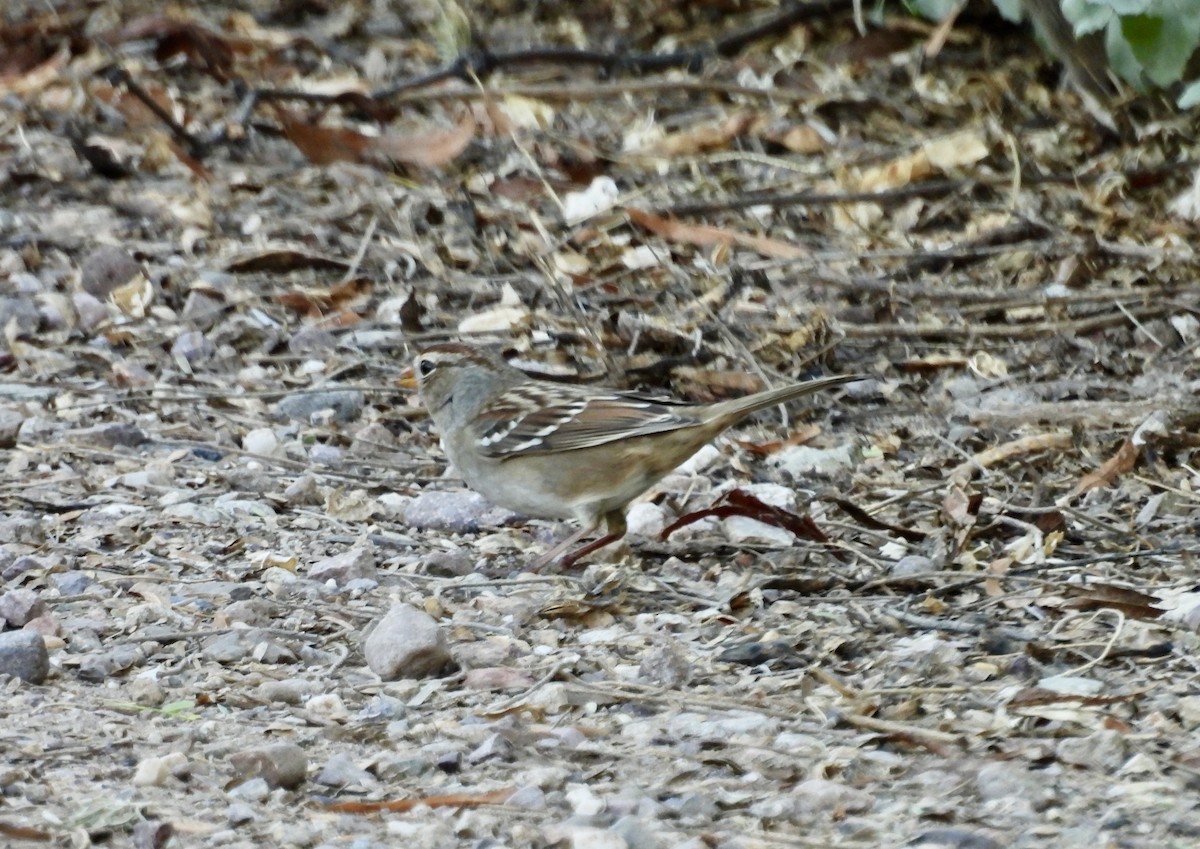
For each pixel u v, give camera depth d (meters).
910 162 16.47
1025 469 11.41
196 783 6.70
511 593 9.31
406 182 16.70
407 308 13.66
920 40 19.67
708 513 9.94
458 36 19.28
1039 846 6.09
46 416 12.24
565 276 14.45
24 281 14.42
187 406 12.59
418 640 7.98
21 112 17.83
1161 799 6.49
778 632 8.62
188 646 8.31
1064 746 6.99
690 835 6.18
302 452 11.80
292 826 6.20
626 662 8.27
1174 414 11.84
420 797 6.57
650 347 13.44
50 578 9.20
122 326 13.88
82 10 20.52
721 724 7.35
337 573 9.41
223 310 14.09
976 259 15.08
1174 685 7.76
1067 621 8.65
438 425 10.22
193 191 16.28
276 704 7.66
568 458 9.64
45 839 6.04
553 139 17.41
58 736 7.11
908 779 6.77
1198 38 13.88
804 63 19.44
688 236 15.13
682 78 19.36
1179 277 14.51
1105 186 16.02
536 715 7.50
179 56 19.44
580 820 6.30
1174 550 9.81
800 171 16.88
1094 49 16.98
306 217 15.82
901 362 13.32
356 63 19.86
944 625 8.64
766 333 13.59
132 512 10.42
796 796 6.52
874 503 10.98
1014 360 13.44
